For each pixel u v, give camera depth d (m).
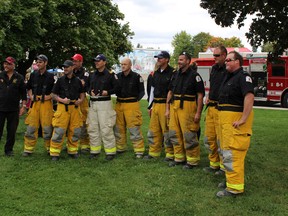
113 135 6.98
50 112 7.12
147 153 7.56
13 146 7.66
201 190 5.17
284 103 21.02
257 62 21.39
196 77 6.12
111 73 6.93
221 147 5.04
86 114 7.73
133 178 5.73
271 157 7.25
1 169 6.16
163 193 5.05
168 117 6.54
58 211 4.44
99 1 19.72
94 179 5.68
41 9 14.27
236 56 4.87
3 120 7.07
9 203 4.67
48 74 7.03
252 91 4.70
